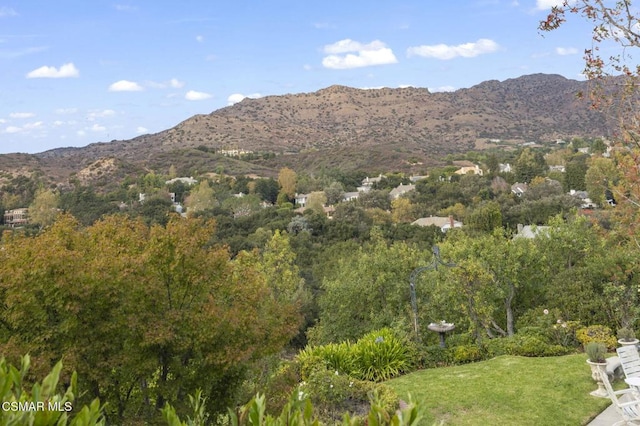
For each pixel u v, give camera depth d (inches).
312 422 102.2
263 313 298.7
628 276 541.3
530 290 688.4
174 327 248.4
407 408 96.4
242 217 2465.6
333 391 373.1
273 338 279.3
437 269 616.7
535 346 484.4
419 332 573.6
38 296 224.5
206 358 248.5
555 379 392.2
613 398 290.8
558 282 585.9
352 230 2060.8
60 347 229.1
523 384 389.1
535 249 649.0
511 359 466.9
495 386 390.3
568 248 665.6
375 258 708.0
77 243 282.8
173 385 250.5
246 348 261.9
